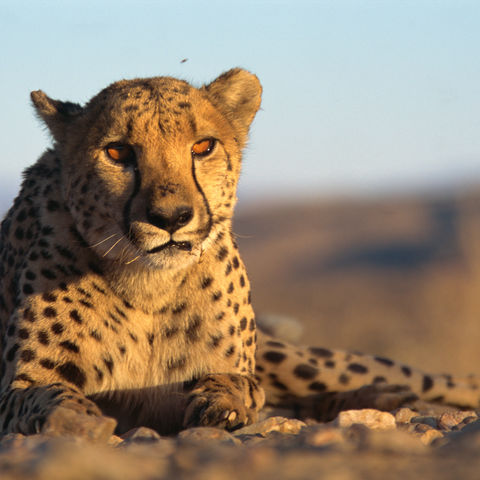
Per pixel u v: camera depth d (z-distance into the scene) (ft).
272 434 22.40
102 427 21.72
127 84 29.53
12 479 14.97
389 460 16.56
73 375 27.86
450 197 259.80
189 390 29.35
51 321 27.71
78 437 20.27
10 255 31.45
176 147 26.89
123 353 28.50
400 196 288.92
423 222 220.02
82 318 27.91
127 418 29.35
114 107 27.53
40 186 30.76
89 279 27.99
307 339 78.95
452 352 68.69
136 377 28.84
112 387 28.60
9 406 26.71
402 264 148.87
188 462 16.29
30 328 27.63
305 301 105.19
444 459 16.69
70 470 15.06
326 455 16.99
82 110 29.58
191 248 26.58
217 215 28.37
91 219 27.50
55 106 29.86
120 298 28.19
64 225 28.50
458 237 156.15
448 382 37.70
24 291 28.27
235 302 30.42
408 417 27.91
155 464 16.25
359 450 17.65
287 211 264.93
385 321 82.33
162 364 28.99
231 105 31.09
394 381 36.96
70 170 28.35
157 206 25.70
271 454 16.53
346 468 15.74
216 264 29.48
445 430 25.00
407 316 83.05
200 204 26.66
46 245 28.45
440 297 87.15
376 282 116.78
